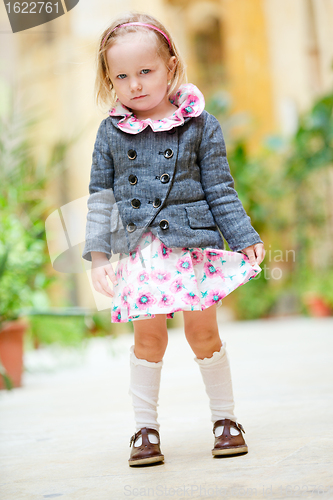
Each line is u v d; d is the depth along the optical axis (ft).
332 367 15.06
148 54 7.11
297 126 38.40
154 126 7.22
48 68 36.32
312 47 48.83
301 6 48.91
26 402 14.28
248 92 53.01
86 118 34.58
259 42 52.60
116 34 7.24
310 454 6.75
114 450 8.18
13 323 17.58
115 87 7.35
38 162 20.52
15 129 19.99
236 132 46.70
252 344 25.20
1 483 6.91
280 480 5.83
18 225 18.08
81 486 6.44
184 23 55.52
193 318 7.34
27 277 18.35
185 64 7.72
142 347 7.38
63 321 21.48
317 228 42.91
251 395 11.74
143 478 6.47
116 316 7.19
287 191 41.68
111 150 7.45
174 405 11.46
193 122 7.39
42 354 28.12
